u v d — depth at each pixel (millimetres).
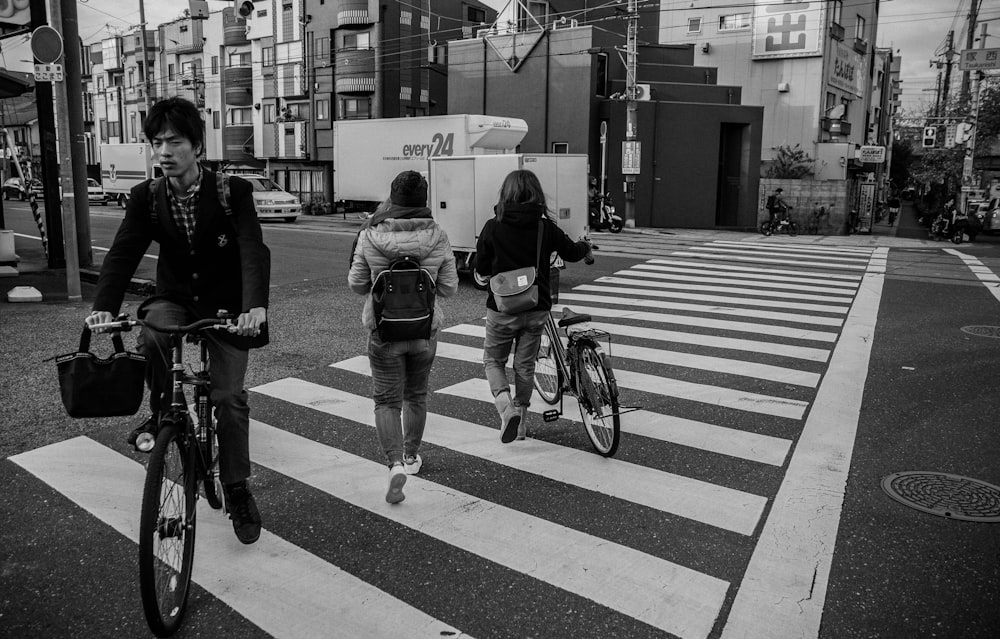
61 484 4355
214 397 3350
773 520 3980
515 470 4668
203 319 3186
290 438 5195
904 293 12156
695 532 3840
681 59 32469
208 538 3748
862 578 3393
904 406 6039
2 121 15164
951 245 23078
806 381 6766
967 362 7484
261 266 3209
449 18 43750
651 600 3199
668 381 6750
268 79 43781
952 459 4891
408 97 40719
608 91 29453
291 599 3205
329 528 3865
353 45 39469
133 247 3203
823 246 21172
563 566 3488
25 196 39969
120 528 3830
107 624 3025
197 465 3348
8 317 9086
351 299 10773
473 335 8578
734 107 29172
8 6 12500
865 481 4523
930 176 47406
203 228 3211
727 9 35812
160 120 3064
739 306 10648
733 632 2971
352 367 7070
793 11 34156
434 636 2945
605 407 4844
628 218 26594
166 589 2900
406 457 4559
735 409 5938
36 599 3195
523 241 4789
